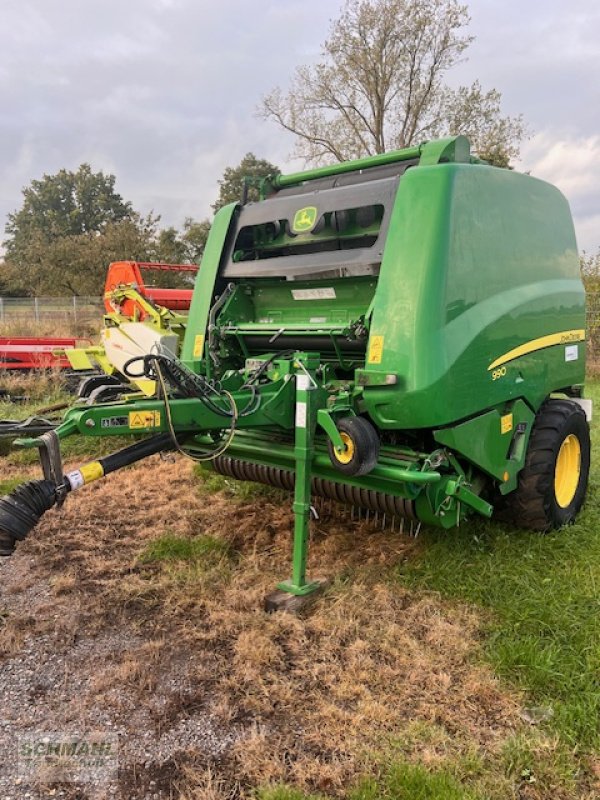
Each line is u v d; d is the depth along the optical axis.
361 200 3.94
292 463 4.07
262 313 4.72
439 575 3.85
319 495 4.16
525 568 3.88
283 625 3.37
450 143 3.99
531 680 2.89
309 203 4.21
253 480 4.56
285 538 4.52
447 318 3.46
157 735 2.63
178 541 4.40
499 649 3.09
